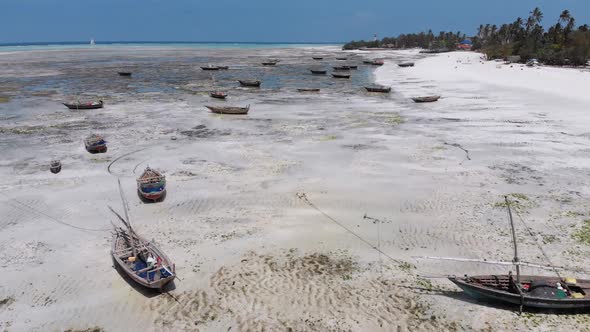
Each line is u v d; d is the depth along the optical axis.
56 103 52.56
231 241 20.14
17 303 16.05
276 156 32.25
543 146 33.78
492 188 25.95
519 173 28.30
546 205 23.52
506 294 15.07
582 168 28.95
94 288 16.86
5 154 32.78
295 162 30.86
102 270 18.02
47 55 146.75
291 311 15.25
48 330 14.67
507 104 50.25
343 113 47.19
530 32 132.62
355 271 17.66
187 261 18.52
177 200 24.69
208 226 21.64
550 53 98.81
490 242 19.77
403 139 36.28
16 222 22.22
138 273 16.80
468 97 55.94
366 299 15.89
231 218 22.48
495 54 121.94
